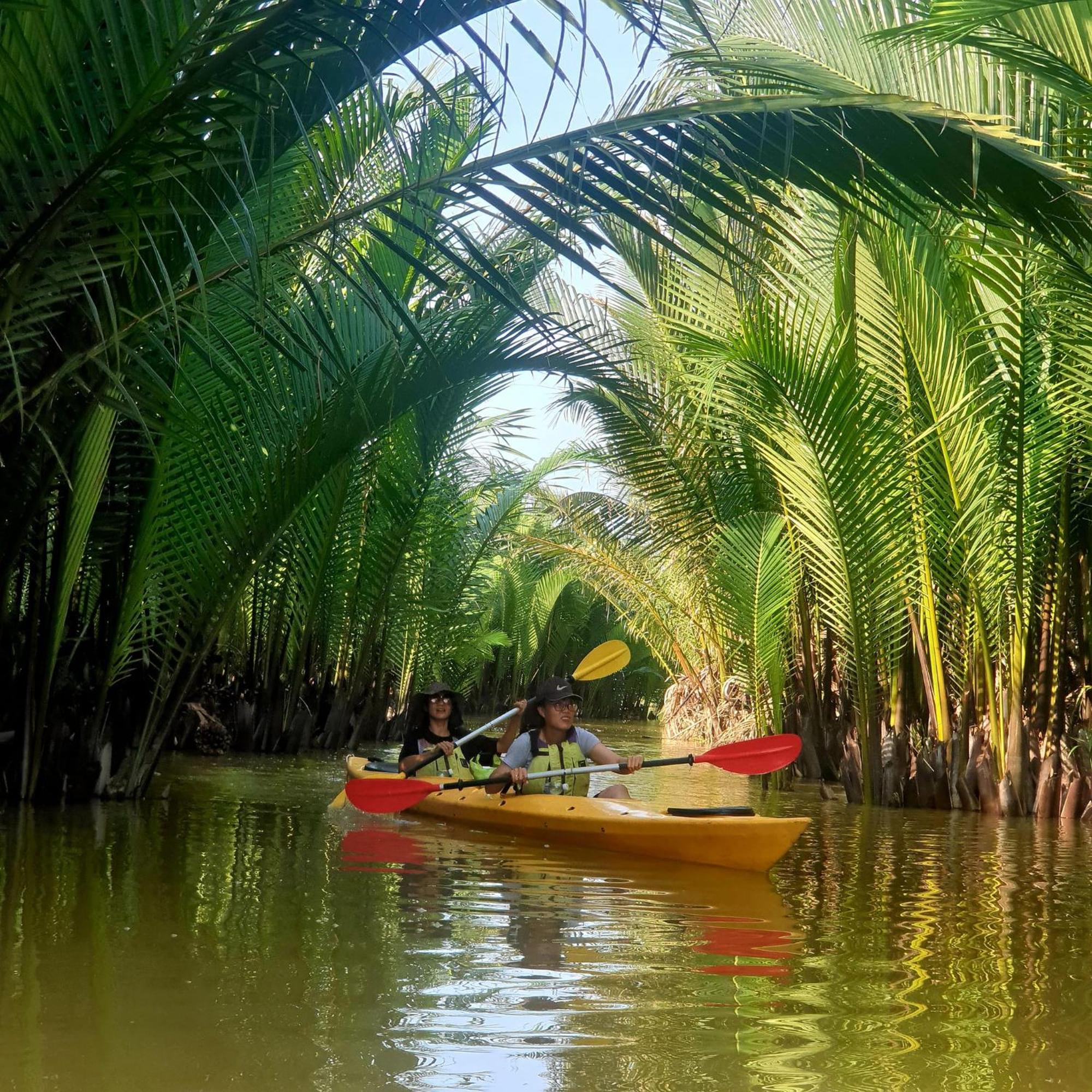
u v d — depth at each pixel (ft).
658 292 38.88
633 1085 9.18
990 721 30.86
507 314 26.37
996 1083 9.40
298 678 44.39
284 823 23.82
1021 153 14.66
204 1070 9.21
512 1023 10.62
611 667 29.89
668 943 14.14
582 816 21.95
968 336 30.19
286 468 24.63
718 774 43.45
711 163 16.35
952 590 31.99
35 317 13.84
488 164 14.82
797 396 29.60
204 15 12.17
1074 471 29.96
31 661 24.11
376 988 11.61
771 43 24.30
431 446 42.27
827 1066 9.72
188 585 25.20
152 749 26.45
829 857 22.13
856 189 15.84
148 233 13.73
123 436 24.45
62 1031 10.02
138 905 15.08
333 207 18.34
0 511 20.65
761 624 38.24
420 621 53.16
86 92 12.58
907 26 17.66
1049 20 19.54
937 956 13.88
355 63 16.10
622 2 12.05
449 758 27.55
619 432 41.63
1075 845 24.56
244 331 23.43
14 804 24.16
